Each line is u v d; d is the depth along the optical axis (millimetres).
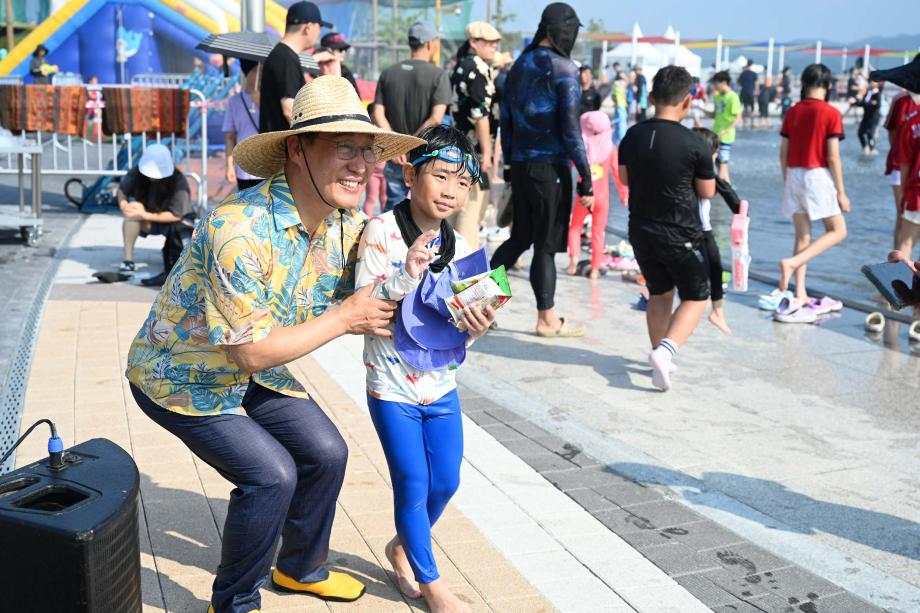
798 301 8133
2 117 11227
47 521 2592
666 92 6059
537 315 8164
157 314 3148
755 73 36500
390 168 9523
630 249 10344
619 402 6066
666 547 4113
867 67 46312
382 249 3281
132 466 2936
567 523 4320
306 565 3545
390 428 3371
